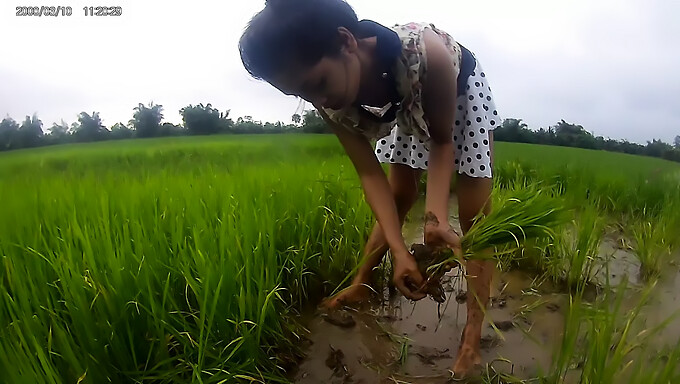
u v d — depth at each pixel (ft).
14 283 6.77
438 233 6.72
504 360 7.80
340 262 10.71
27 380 5.36
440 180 6.96
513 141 33.86
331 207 11.73
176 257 7.84
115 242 7.66
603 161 23.30
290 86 5.74
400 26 6.75
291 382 7.43
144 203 10.23
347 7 5.76
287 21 5.23
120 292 6.73
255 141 28.86
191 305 7.80
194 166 19.26
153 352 6.90
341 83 5.98
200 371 6.30
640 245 12.10
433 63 6.43
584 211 13.67
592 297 10.23
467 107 7.70
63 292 7.13
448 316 9.43
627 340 7.88
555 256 11.05
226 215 8.87
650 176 18.47
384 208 7.42
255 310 7.86
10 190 11.10
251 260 8.21
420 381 7.40
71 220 8.54
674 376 6.25
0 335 5.95
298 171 15.20
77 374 5.88
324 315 9.34
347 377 7.53
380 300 10.03
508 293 10.49
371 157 7.57
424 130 6.87
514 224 6.87
